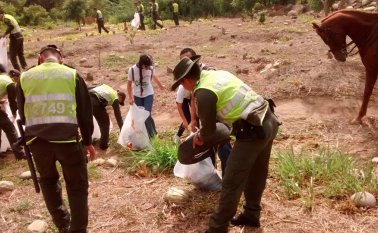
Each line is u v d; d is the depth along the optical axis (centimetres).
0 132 678
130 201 519
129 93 685
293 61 1008
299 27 1641
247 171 402
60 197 430
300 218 462
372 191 497
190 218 473
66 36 2055
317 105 798
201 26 1944
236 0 2616
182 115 601
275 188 523
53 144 383
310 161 554
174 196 499
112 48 1518
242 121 393
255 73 1027
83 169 404
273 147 660
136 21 2044
